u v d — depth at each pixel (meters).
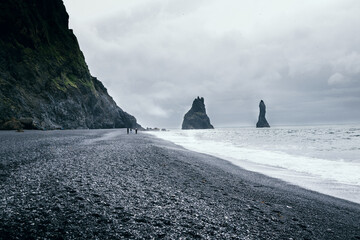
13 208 5.41
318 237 5.29
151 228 4.96
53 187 7.16
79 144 21.23
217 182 10.22
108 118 100.38
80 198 6.34
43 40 68.44
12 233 4.30
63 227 4.68
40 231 4.46
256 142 42.56
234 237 4.89
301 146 32.84
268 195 8.62
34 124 47.84
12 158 11.90
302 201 8.08
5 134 30.17
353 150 26.83
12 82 51.25
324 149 28.38
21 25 58.78
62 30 82.81
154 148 21.61
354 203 8.01
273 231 5.40
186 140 47.97
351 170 14.20
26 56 58.00
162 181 9.27
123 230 4.76
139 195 7.08
